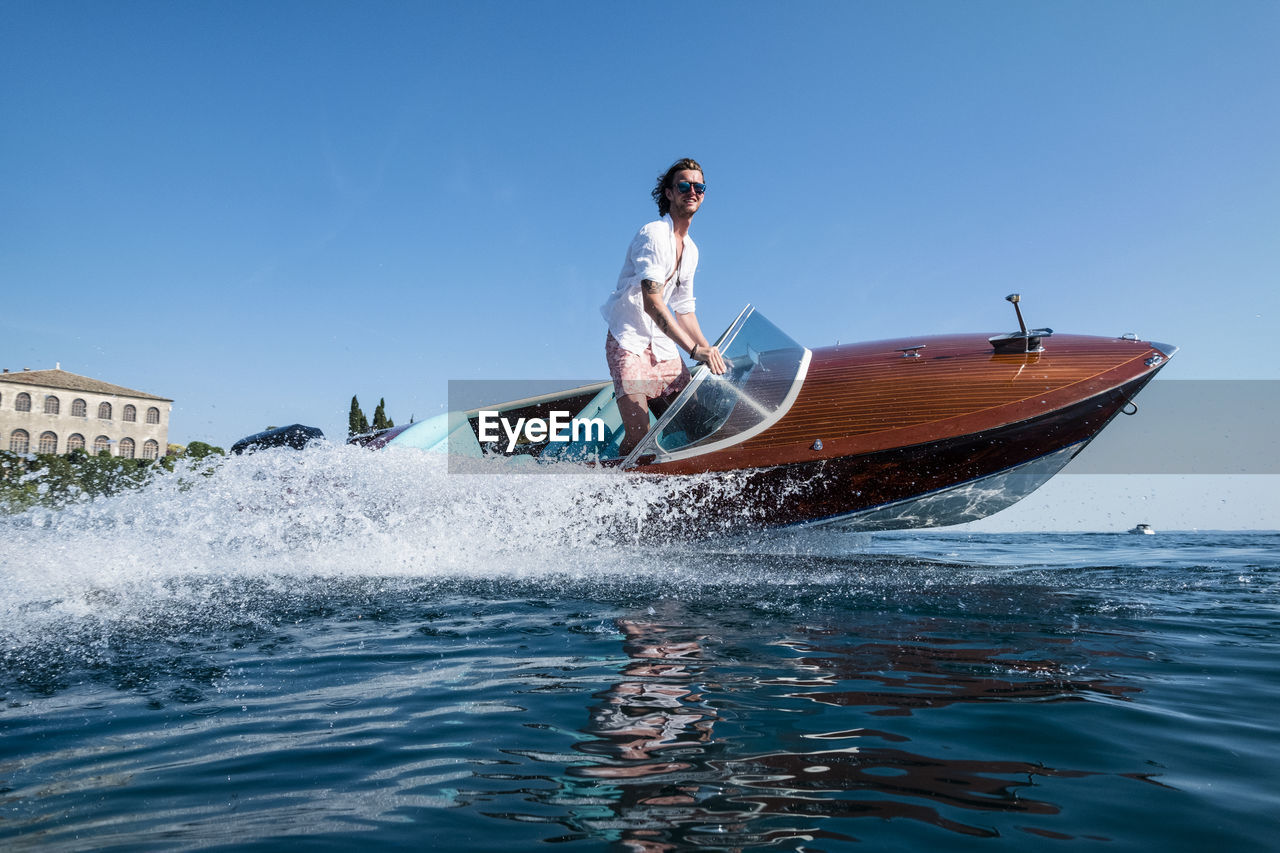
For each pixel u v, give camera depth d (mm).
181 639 1927
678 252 3592
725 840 877
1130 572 3295
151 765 1120
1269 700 1400
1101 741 1195
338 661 1710
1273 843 866
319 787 1041
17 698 1438
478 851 853
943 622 2121
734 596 2580
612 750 1163
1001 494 3793
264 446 4422
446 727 1276
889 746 1172
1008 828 905
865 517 3744
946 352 3949
